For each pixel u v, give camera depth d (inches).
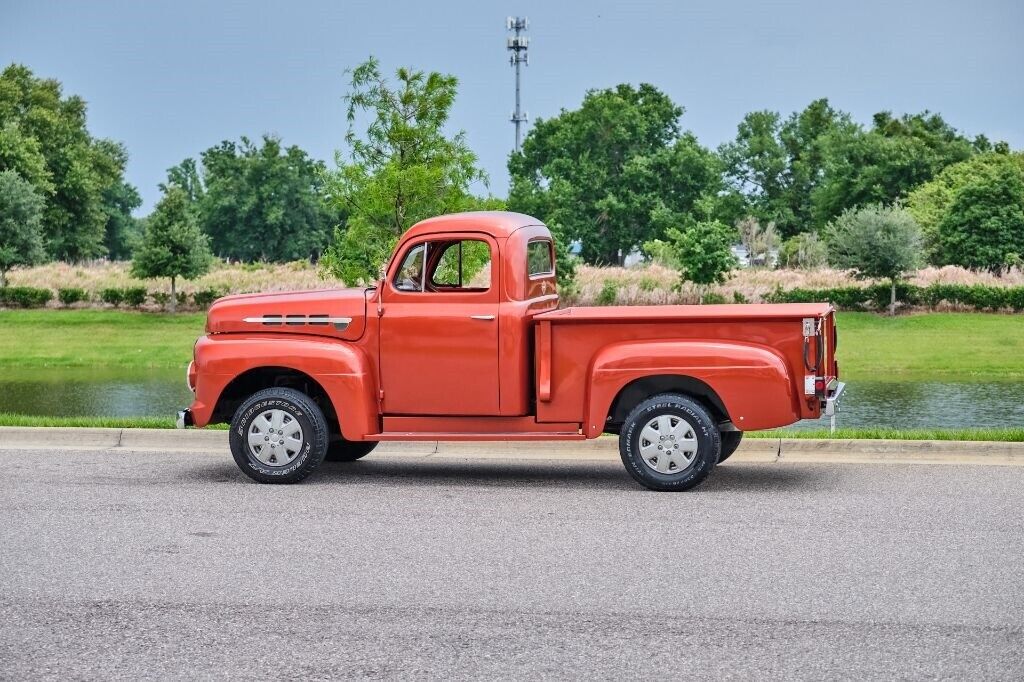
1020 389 1122.0
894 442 502.0
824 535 347.9
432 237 445.1
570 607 274.8
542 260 471.2
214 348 452.1
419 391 444.1
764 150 4439.0
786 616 266.5
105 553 329.1
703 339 420.8
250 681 225.6
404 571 308.5
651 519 372.8
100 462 493.7
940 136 4195.4
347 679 226.4
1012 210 2394.2
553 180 3843.5
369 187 876.0
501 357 436.5
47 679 227.5
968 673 227.9
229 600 281.9
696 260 1876.2
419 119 914.7
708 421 416.5
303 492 424.8
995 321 1720.0
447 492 423.8
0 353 1589.6
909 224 1830.7
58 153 3614.7
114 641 251.3
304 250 4202.8
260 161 4190.5
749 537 346.0
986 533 349.1
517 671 230.5
